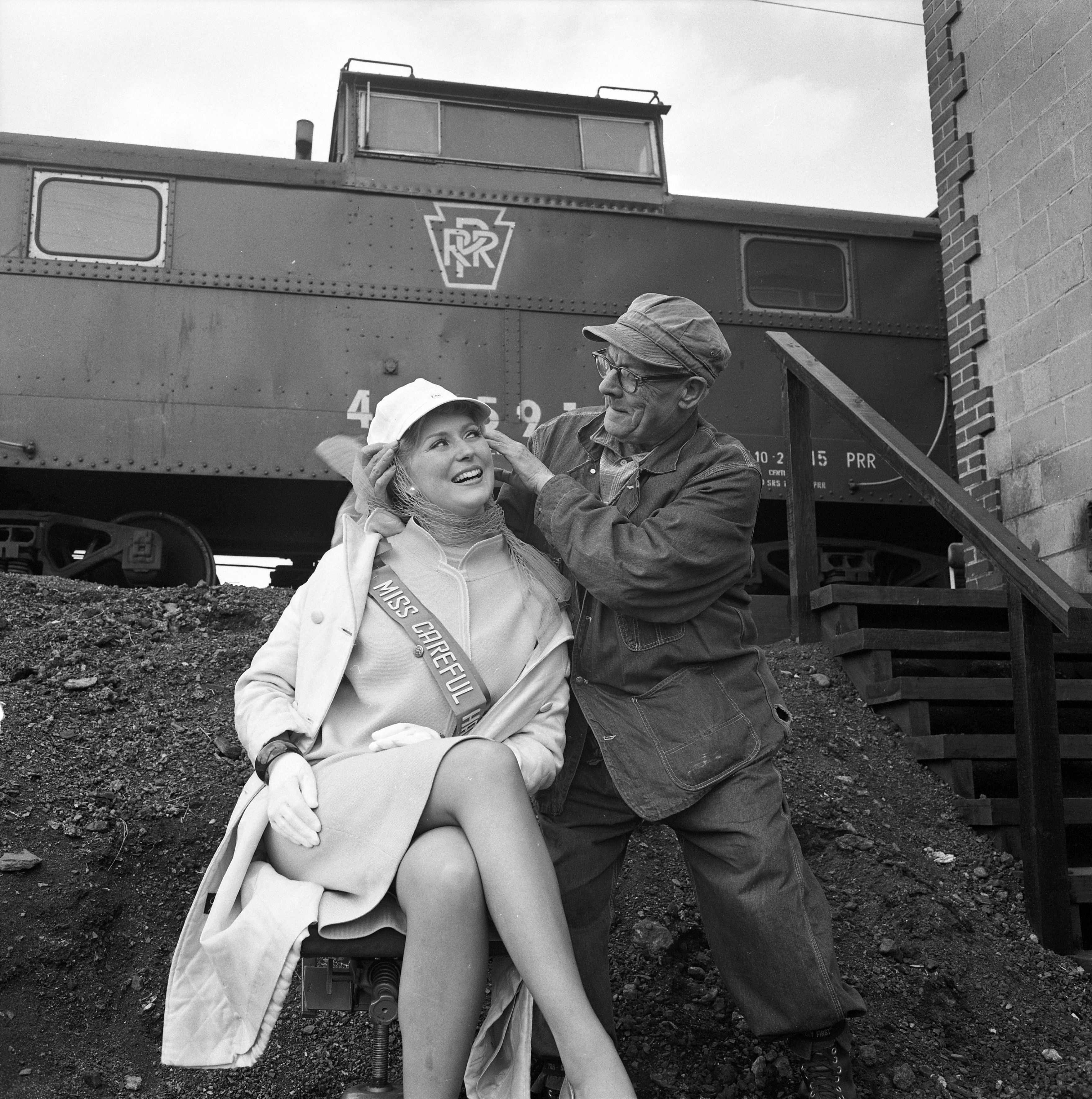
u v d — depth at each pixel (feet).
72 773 10.50
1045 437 20.10
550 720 7.12
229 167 26.32
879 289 29.45
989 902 11.09
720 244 28.53
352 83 27.73
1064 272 19.71
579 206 27.76
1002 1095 8.72
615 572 7.06
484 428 7.65
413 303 26.63
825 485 28.17
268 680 7.17
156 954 8.98
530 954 5.62
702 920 7.51
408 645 6.97
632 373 7.37
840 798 12.00
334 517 29.35
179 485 26.86
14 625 13.52
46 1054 8.02
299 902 6.12
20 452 24.68
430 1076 5.65
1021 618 11.12
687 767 7.18
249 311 26.00
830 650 14.93
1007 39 21.21
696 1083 8.23
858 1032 8.93
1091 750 12.87
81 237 25.63
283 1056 8.28
